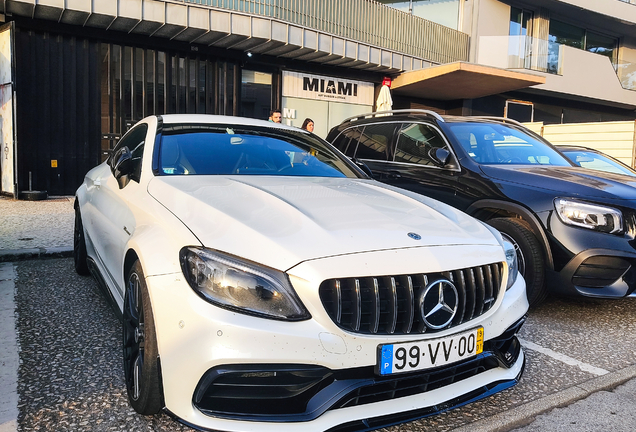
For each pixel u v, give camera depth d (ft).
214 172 9.87
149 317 6.66
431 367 6.70
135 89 32.55
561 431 7.66
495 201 13.32
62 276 14.83
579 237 11.93
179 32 31.27
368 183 10.84
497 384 7.64
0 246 17.40
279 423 6.05
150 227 7.53
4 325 10.83
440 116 16.66
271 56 38.47
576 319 13.11
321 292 6.22
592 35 68.74
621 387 9.27
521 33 60.23
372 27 45.57
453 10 55.67
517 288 8.38
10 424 7.06
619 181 13.48
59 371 8.79
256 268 6.23
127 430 7.04
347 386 6.25
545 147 16.92
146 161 9.85
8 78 27.86
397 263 6.63
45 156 29.76
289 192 8.66
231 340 5.95
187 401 6.13
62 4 26.45
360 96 45.55
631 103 69.05
